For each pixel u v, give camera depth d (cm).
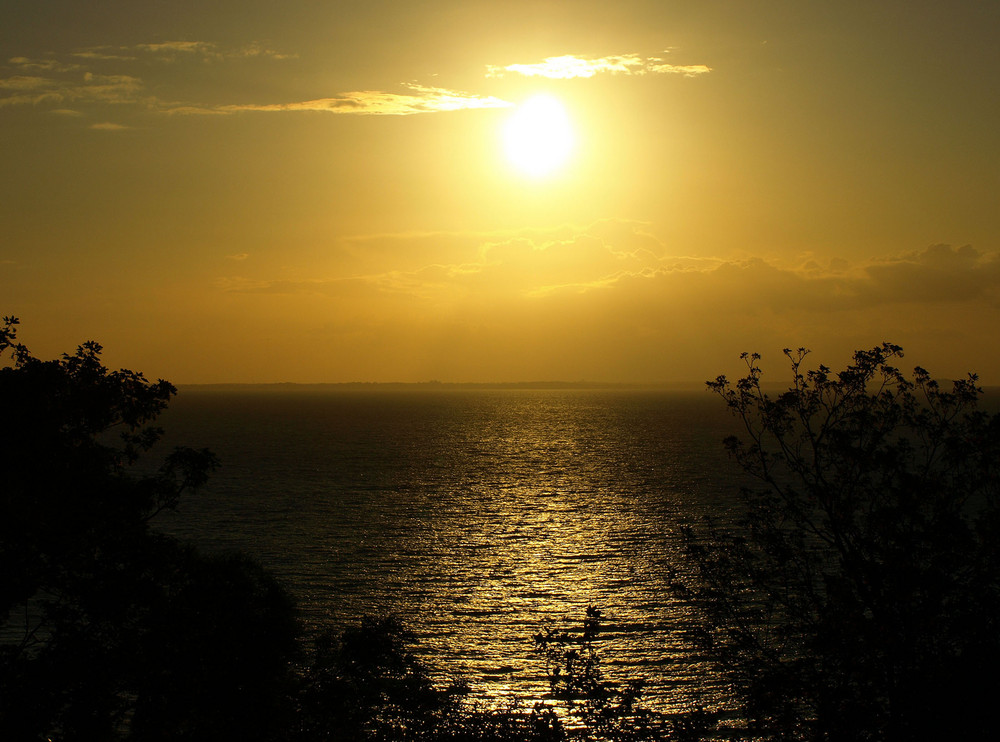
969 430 2006
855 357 2091
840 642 1888
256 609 2347
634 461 15362
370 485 12088
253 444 19525
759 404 2178
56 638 1919
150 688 2011
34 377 1944
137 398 2134
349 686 2436
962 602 1830
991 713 1703
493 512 9656
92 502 1931
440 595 6081
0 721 1770
